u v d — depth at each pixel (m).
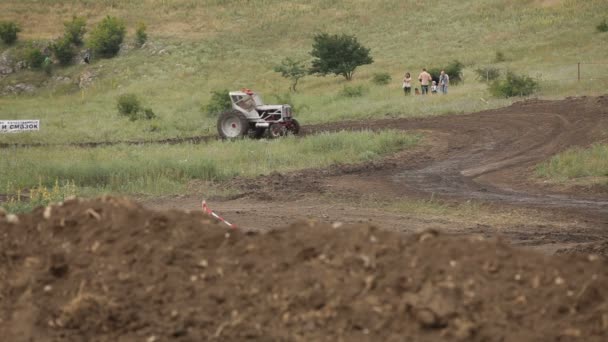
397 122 90.56
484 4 195.00
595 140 68.31
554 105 87.56
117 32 194.00
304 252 14.07
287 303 13.23
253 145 75.75
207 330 13.16
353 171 61.41
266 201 48.22
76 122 114.81
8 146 86.31
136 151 73.38
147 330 13.27
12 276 14.83
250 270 13.98
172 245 14.70
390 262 13.54
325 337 12.65
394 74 146.38
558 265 13.37
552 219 40.59
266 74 163.38
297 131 86.69
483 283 12.96
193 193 51.72
